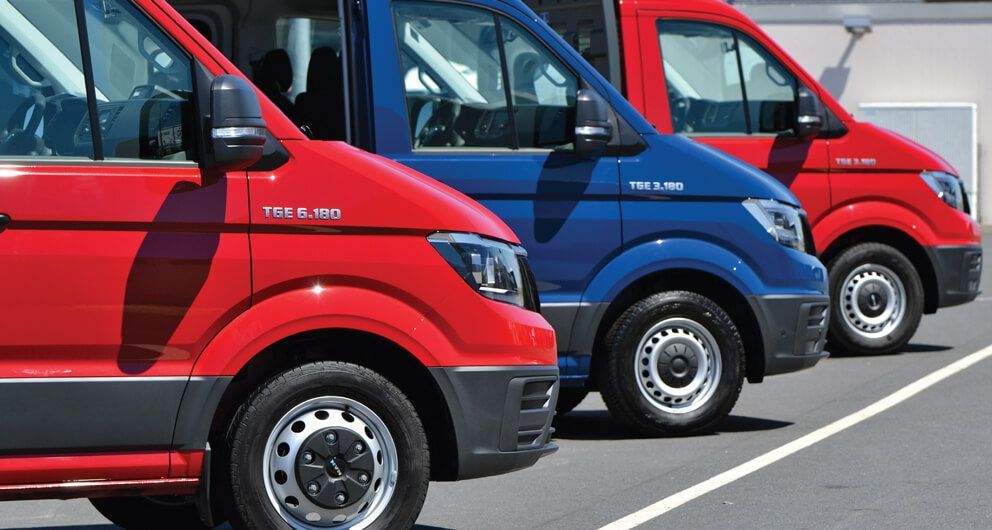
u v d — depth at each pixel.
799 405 17.59
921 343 23.70
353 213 9.61
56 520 12.14
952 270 22.38
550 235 14.79
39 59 9.24
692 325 15.45
